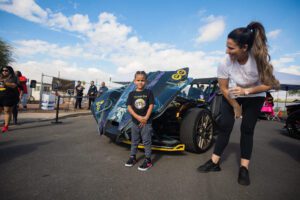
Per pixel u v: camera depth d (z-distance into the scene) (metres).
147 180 2.24
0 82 4.38
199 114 3.23
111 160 2.84
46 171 2.40
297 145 4.33
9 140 3.78
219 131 2.48
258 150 3.75
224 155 3.29
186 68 3.43
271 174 2.55
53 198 1.81
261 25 2.00
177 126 3.62
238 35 1.97
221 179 2.33
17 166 2.52
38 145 3.48
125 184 2.13
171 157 3.07
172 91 3.04
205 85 4.68
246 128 2.25
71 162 2.72
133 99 2.66
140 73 2.67
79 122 6.25
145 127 2.63
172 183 2.19
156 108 2.79
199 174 2.45
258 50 1.98
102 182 2.16
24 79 6.60
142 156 3.06
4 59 13.86
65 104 12.81
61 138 4.03
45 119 6.45
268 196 1.97
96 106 3.52
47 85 11.55
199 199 1.87
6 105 4.43
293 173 2.61
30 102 13.30
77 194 1.89
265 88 2.02
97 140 3.92
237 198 1.92
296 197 1.96
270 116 10.39
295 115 5.19
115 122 3.15
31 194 1.87
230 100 2.22
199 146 3.22
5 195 1.84
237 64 2.18
